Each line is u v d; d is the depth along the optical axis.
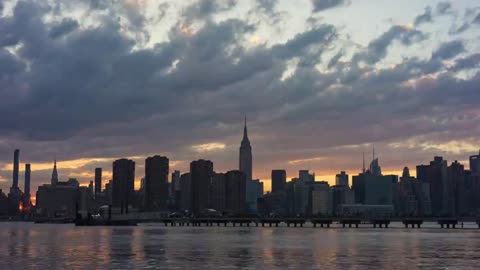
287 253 125.19
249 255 120.00
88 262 105.00
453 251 129.25
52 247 148.12
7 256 118.25
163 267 96.62
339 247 145.12
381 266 97.06
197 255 120.19
